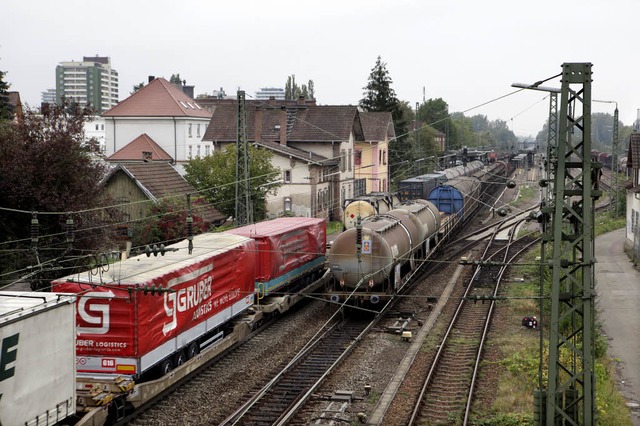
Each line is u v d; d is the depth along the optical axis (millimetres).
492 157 89438
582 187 14273
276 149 53469
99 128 117875
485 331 24938
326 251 37156
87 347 17219
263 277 26094
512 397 18109
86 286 17047
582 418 15516
